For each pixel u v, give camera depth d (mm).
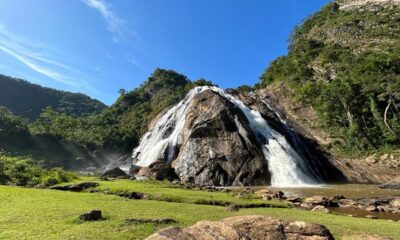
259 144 45312
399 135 54594
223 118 47125
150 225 11211
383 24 101625
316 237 8039
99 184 24594
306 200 23391
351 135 60500
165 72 144250
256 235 8102
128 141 90000
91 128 103500
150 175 43062
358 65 75250
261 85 103500
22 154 76125
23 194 18234
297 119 73688
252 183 40406
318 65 88375
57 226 10789
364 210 21109
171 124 60156
